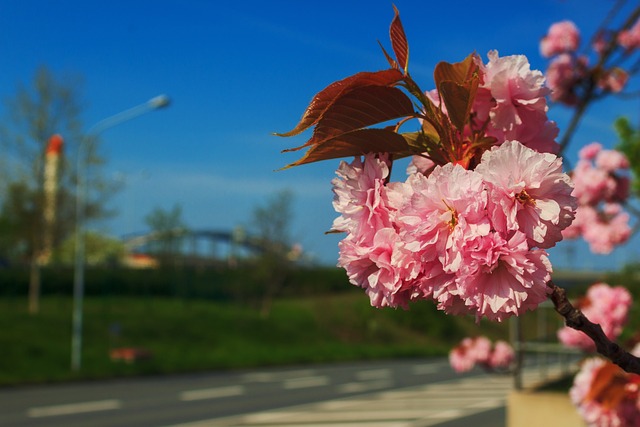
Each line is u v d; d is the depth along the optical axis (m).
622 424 2.70
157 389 18.69
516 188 1.01
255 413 14.53
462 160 1.15
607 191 4.95
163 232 40.28
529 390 5.58
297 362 28.25
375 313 40.88
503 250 1.00
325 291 46.50
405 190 1.11
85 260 39.66
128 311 33.53
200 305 38.56
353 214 1.13
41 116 28.61
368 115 1.12
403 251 1.07
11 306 31.14
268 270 40.44
